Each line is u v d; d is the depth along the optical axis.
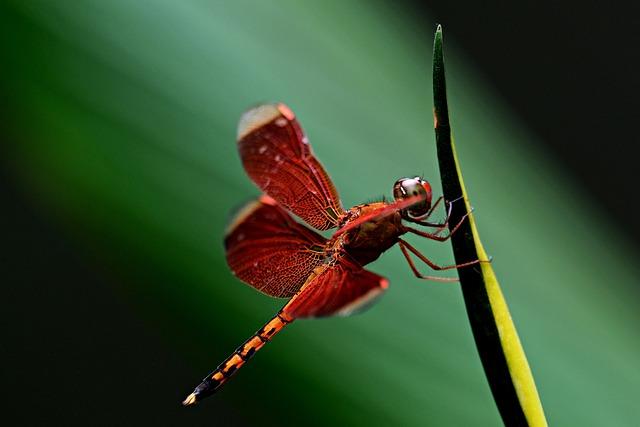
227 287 0.39
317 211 0.39
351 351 0.39
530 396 0.35
